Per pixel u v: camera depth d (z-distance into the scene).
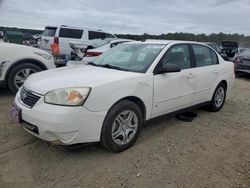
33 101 3.68
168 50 4.84
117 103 3.88
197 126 5.30
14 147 4.04
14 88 6.63
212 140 4.69
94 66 4.80
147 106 4.33
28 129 3.72
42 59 6.89
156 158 3.93
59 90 3.55
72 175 3.43
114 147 3.91
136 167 3.67
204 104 5.88
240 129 5.31
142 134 4.74
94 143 3.91
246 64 12.59
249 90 9.59
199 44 5.73
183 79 4.97
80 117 3.49
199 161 3.93
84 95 3.53
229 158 4.08
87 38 15.80
